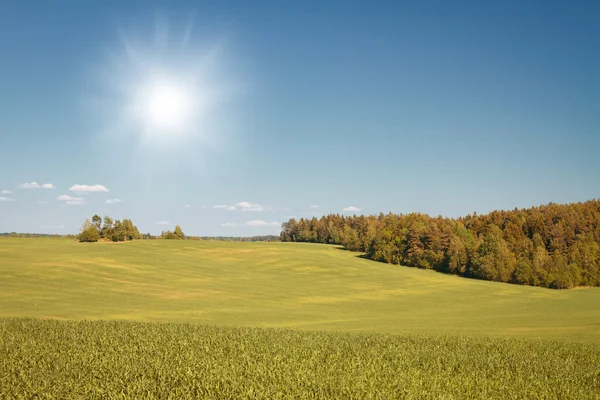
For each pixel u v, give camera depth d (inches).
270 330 1380.4
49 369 879.7
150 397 725.3
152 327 1346.0
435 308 2448.3
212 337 1212.5
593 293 3196.4
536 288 3405.5
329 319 2006.6
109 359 952.3
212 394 744.3
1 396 727.7
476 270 3934.5
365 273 3801.7
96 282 2719.0
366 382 829.2
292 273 3676.2
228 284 3048.7
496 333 1578.5
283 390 772.6
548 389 813.9
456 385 828.6
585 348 1210.6
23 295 2226.9
